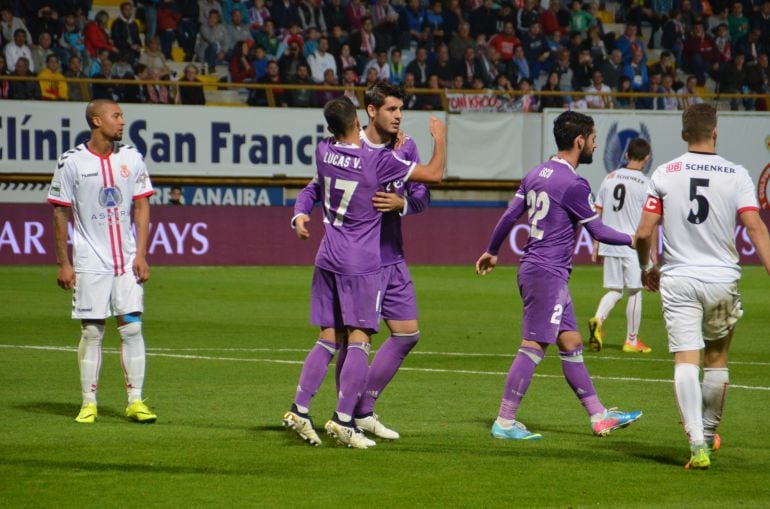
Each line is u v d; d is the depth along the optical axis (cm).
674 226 2159
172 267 7056
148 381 3184
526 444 2361
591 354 3950
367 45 8506
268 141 7600
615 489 1941
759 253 2127
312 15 8650
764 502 1856
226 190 7706
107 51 7862
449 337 4297
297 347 3966
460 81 8338
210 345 3984
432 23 8825
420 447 2300
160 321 4638
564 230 2427
